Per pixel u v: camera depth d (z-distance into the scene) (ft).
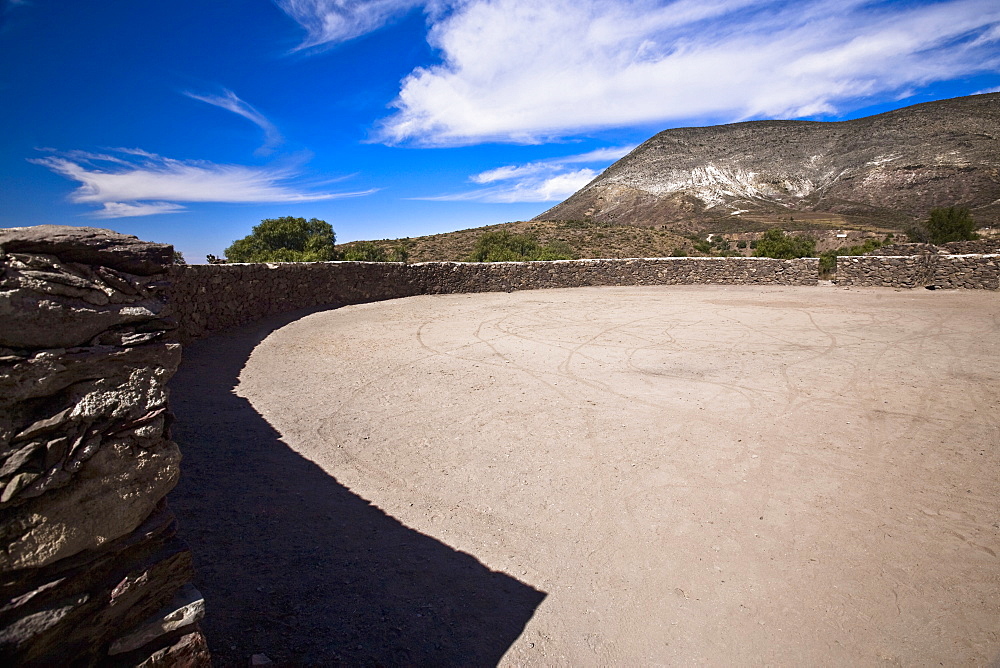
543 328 39.58
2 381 4.78
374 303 49.14
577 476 15.37
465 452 16.99
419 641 8.91
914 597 10.31
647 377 26.16
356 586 10.21
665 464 16.15
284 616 9.11
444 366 28.02
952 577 10.89
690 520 13.06
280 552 11.05
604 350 32.37
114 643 5.67
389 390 23.54
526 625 9.53
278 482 14.26
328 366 27.25
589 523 12.96
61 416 5.18
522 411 20.95
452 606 9.89
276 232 105.60
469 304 51.78
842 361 29.32
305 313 41.14
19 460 4.89
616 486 14.78
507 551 11.79
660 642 9.24
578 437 18.29
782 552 11.76
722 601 10.25
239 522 12.00
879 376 26.04
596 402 22.16
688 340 35.45
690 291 64.90
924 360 29.30
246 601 9.34
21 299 4.94
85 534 5.40
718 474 15.48
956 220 126.31
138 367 5.90
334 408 20.89
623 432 18.76
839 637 9.34
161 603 6.16
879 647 9.11
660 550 11.87
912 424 19.43
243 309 35.01
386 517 12.99
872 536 12.34
